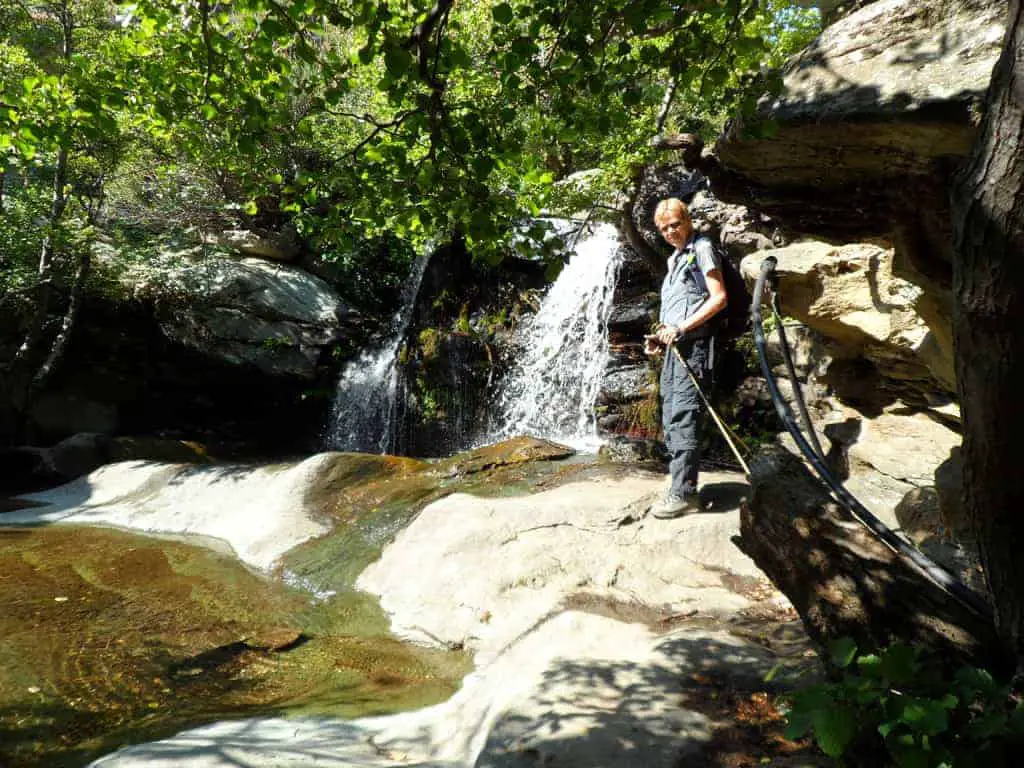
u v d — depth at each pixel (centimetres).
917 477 453
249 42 275
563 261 256
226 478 745
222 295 1062
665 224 430
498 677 291
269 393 1101
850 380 522
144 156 1045
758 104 221
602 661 271
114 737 287
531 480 587
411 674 349
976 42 184
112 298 995
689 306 425
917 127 189
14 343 965
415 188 274
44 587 489
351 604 450
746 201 266
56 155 914
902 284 422
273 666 362
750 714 227
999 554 151
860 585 197
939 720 144
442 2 229
